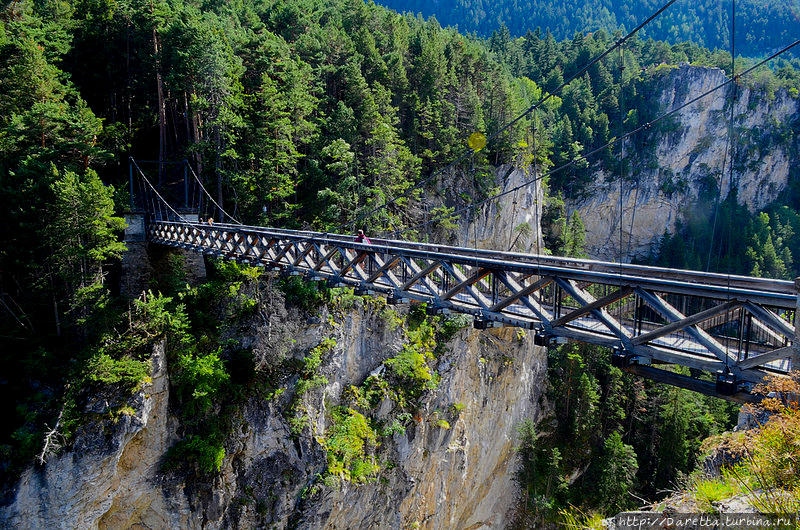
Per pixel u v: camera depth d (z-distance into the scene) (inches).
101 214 966.4
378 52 2181.3
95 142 1320.1
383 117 1754.4
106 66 1688.0
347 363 1257.4
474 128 2043.6
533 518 1740.9
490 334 1675.7
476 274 552.7
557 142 3371.1
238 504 1011.3
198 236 1108.5
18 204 979.3
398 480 1275.8
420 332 1409.9
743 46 6333.7
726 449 421.4
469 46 2810.0
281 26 2144.4
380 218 1524.4
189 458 961.5
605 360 2082.9
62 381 895.7
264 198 1439.5
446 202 1918.1
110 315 965.2
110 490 882.8
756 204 4325.8
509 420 1779.0
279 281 1131.3
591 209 3661.4
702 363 376.8
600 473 1759.4
